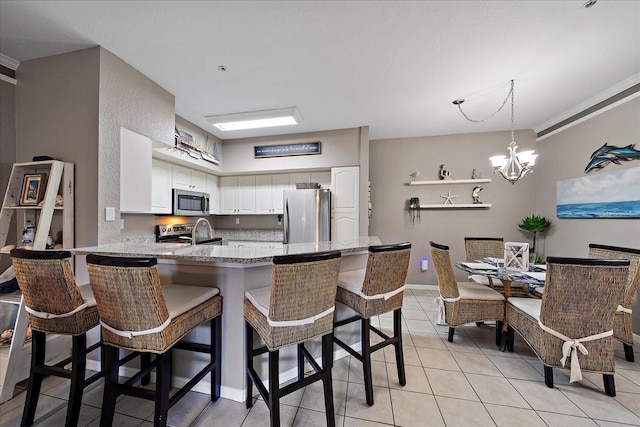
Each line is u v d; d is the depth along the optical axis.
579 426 1.45
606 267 1.55
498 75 2.48
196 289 1.58
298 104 3.13
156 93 2.62
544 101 3.00
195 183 4.08
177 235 3.79
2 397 1.59
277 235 4.77
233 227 5.00
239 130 3.98
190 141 3.50
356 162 3.95
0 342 1.75
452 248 4.25
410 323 2.92
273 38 1.98
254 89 2.76
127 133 2.30
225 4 1.66
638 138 2.49
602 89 2.72
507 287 2.36
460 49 2.10
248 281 1.64
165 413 1.19
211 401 1.62
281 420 1.48
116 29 1.88
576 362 1.65
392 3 1.66
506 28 1.87
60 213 2.11
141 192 2.43
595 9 1.68
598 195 2.90
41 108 2.18
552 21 1.79
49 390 1.71
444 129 4.02
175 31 1.90
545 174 3.75
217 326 1.60
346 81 2.60
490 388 1.78
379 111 3.33
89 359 1.93
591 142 2.99
